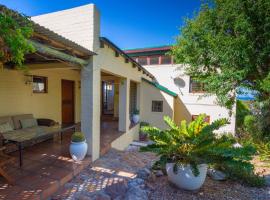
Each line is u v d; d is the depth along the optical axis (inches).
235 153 122.7
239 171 148.4
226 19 245.8
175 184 136.2
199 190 134.0
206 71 294.5
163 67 495.2
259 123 315.3
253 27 230.1
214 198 123.9
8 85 234.5
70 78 350.0
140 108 464.8
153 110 462.6
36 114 277.4
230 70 239.9
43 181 137.5
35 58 188.4
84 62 185.0
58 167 163.9
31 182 135.5
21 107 252.5
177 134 143.7
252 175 147.9
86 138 198.7
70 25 200.2
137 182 145.7
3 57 88.1
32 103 270.1
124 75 292.0
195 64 284.8
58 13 206.5
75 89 364.5
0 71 224.4
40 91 287.0
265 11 223.0
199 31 270.1
